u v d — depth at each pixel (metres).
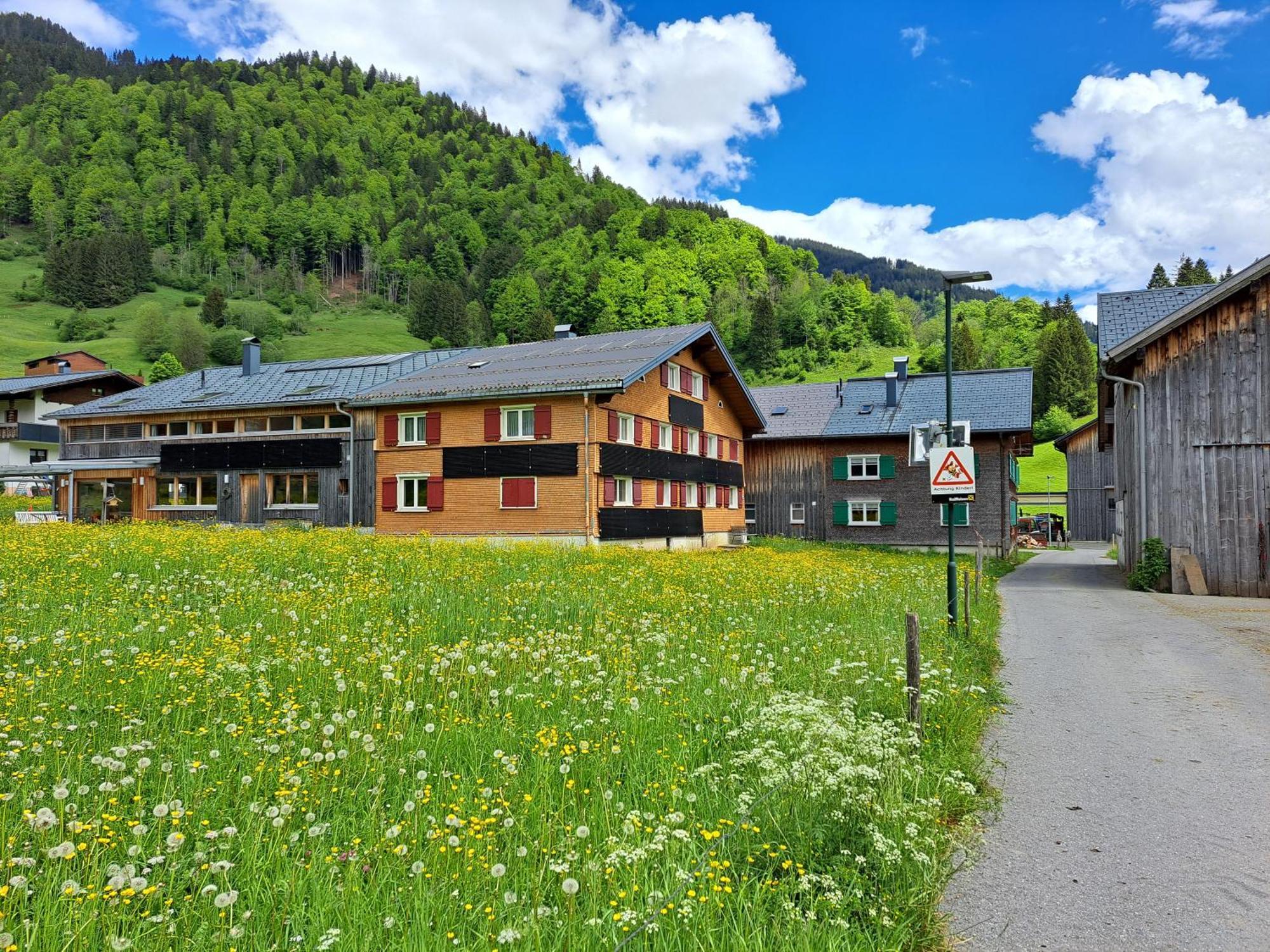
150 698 6.71
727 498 38.56
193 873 4.11
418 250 191.38
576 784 5.36
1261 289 21.36
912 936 4.13
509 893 3.54
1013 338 143.00
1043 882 4.96
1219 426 21.66
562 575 15.62
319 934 3.55
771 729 6.04
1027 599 19.94
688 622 11.58
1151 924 4.48
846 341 149.12
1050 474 83.12
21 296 144.62
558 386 27.09
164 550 15.38
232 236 185.88
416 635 9.65
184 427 37.34
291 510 33.59
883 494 40.75
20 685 6.64
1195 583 21.22
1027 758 7.35
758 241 177.50
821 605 13.69
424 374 34.03
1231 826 5.82
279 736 5.98
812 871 4.41
